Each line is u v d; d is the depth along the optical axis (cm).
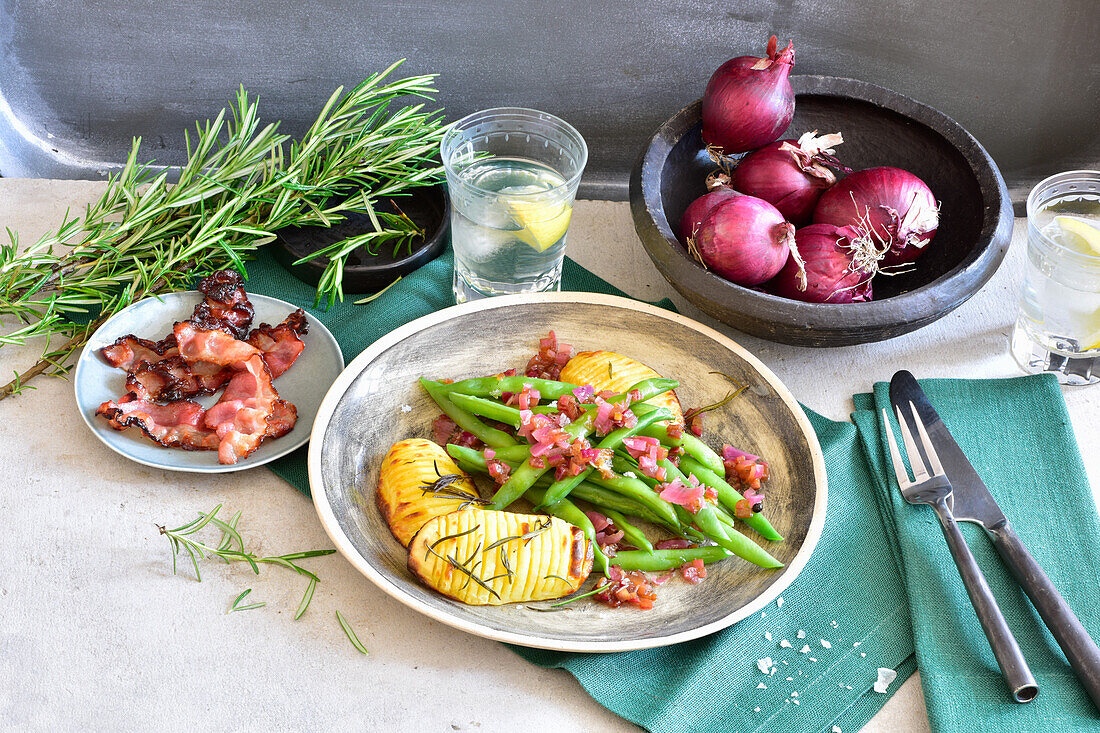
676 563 75
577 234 99
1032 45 98
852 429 83
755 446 80
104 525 77
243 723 70
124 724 70
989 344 91
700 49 100
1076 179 87
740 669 72
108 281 86
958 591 75
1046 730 69
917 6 97
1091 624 74
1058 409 84
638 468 76
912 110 91
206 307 84
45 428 82
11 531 77
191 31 98
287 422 80
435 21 98
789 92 87
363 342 87
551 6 97
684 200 92
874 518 79
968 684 71
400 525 74
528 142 91
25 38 98
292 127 105
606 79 101
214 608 74
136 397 80
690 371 83
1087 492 80
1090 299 83
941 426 82
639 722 70
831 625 74
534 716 71
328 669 72
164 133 105
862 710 71
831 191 87
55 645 72
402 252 94
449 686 72
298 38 99
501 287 89
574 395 79
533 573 71
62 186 99
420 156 98
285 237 93
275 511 79
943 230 90
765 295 80
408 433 81
